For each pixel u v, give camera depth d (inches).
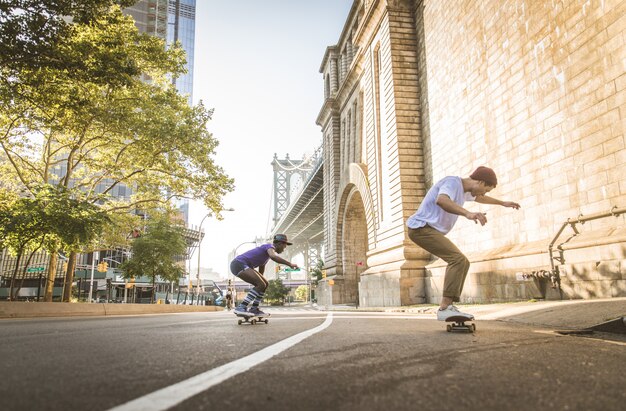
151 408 49.4
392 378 68.9
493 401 54.2
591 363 84.4
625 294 340.2
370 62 1103.0
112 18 485.7
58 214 540.4
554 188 451.8
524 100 507.2
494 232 564.7
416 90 882.1
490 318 309.1
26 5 400.2
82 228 566.6
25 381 66.5
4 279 1902.1
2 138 681.0
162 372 74.8
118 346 118.7
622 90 370.0
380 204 994.1
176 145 740.7
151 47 701.3
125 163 823.7
